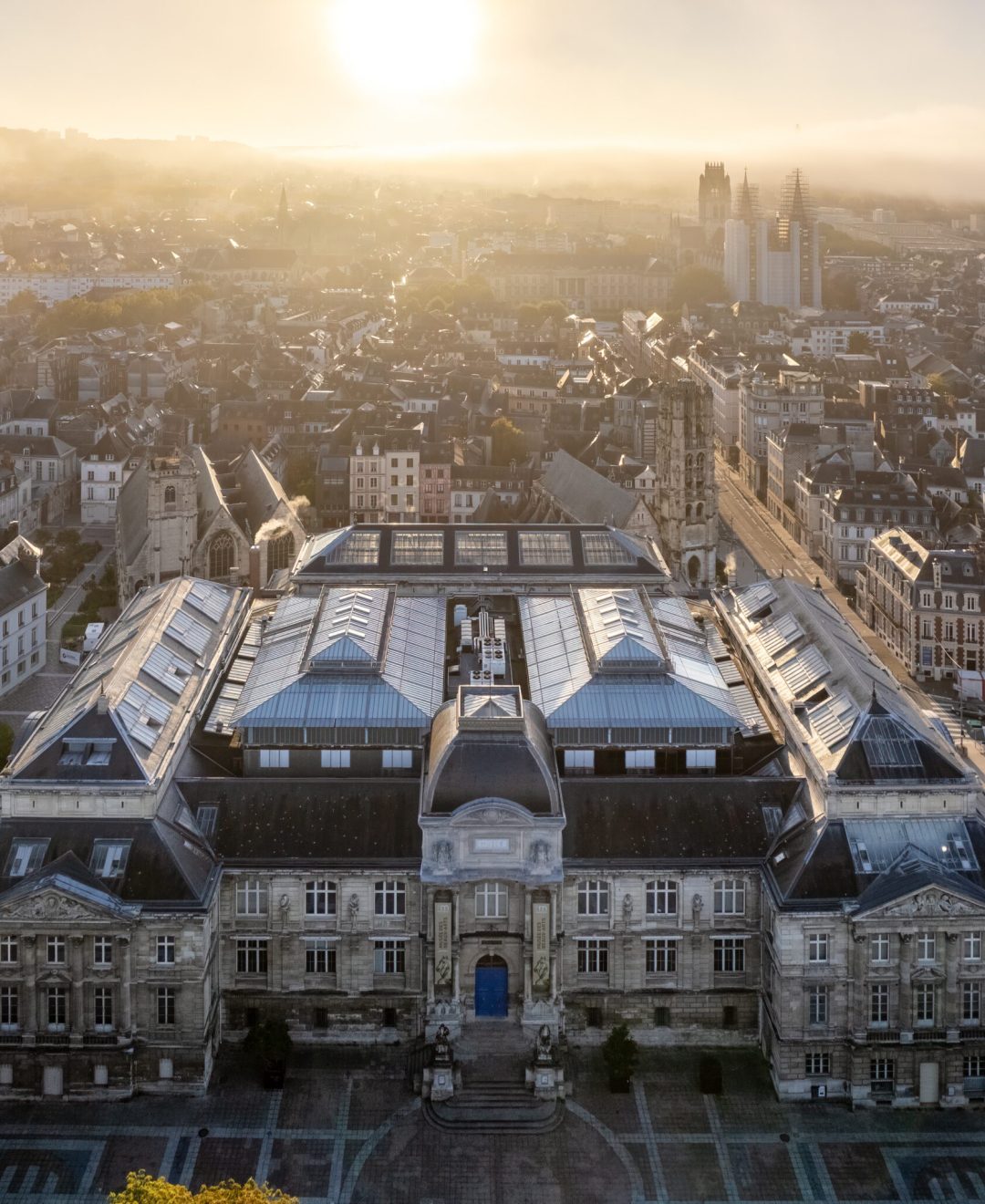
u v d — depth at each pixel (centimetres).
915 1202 14912
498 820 16550
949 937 16175
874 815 16850
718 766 19000
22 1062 16212
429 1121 15988
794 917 16212
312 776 18738
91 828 16662
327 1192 14938
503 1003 17125
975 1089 16475
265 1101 16300
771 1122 16100
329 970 17150
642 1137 15800
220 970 17062
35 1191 14825
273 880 16938
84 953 16088
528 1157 15500
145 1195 12181
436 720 18625
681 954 17125
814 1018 16388
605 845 17138
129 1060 16212
